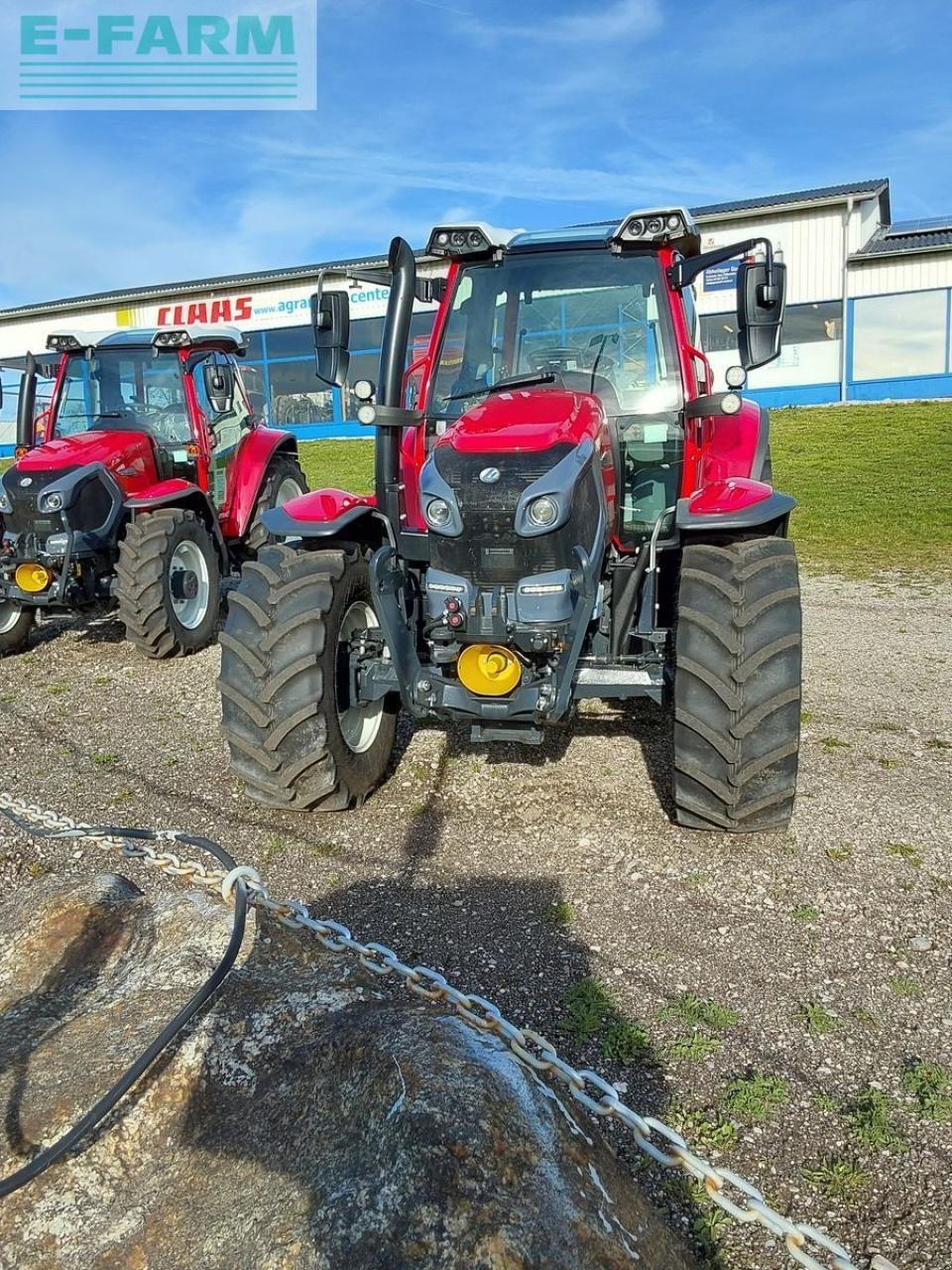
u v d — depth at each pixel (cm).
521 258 404
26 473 604
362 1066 162
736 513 337
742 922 284
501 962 264
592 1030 234
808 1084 216
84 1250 144
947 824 346
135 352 708
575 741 435
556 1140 149
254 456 786
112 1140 161
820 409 2073
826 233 2209
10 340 2886
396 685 356
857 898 296
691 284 418
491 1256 127
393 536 373
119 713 502
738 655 319
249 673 349
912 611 709
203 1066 173
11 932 228
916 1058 224
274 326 2600
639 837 339
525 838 342
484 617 313
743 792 320
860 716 471
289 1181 146
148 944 220
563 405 343
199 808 375
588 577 316
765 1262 171
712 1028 235
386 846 339
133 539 602
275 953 209
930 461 1408
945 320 2172
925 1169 192
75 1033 188
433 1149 140
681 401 398
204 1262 137
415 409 402
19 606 627
